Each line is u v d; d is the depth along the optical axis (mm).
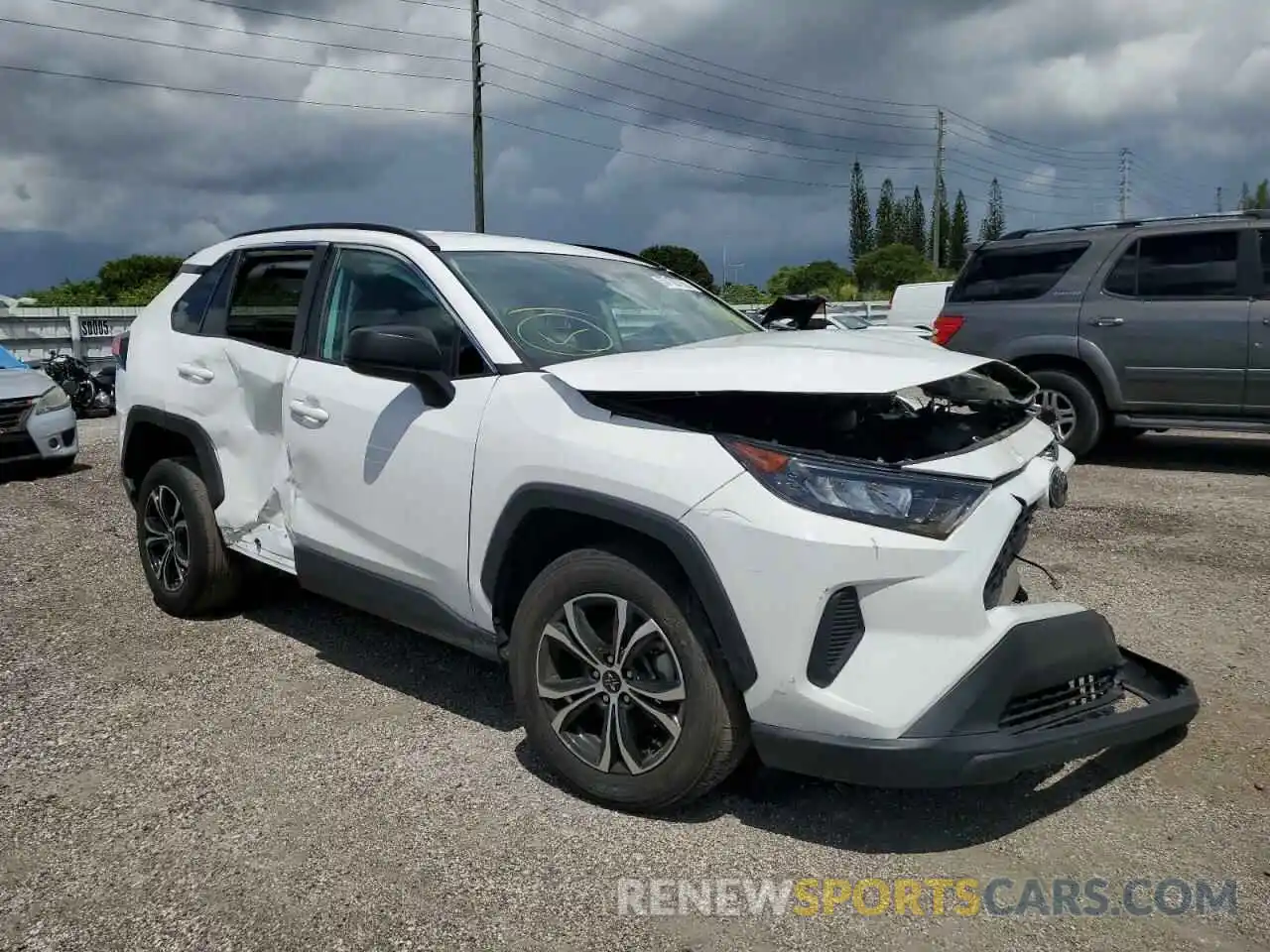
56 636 4816
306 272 4402
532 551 3473
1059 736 2875
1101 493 7715
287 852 3018
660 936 2641
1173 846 3020
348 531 3975
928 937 2635
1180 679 3432
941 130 50188
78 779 3453
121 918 2719
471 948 2598
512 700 4082
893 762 2754
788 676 2824
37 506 7758
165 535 5043
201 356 4750
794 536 2787
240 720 3904
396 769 3514
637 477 3016
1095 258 8688
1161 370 8383
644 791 3111
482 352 3596
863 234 84812
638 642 3076
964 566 2805
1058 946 2594
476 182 32625
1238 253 8148
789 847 3033
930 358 3248
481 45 32438
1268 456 9219
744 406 3213
